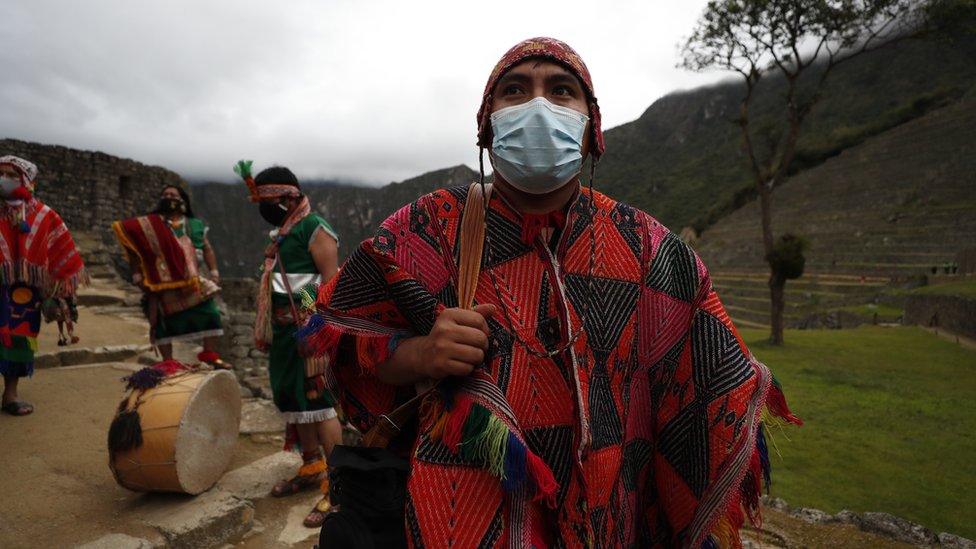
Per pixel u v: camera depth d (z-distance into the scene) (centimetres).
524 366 124
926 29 1451
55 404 478
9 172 423
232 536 308
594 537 124
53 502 317
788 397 983
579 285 131
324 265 319
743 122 1697
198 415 324
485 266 130
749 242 4612
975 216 3434
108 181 1905
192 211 535
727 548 138
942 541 363
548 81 133
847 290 2994
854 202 4547
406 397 143
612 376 131
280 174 323
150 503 319
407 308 125
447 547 116
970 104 5503
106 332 789
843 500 545
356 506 140
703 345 140
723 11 1541
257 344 331
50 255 444
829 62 1608
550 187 129
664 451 146
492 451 113
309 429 350
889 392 1021
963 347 1526
